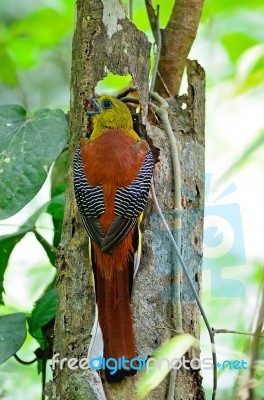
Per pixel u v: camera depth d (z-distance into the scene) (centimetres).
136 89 1138
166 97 1230
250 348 902
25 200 1062
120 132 1065
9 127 1120
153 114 1090
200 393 1019
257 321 902
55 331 1023
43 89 1827
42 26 1596
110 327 972
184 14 1240
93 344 970
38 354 1152
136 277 1010
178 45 1241
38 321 1132
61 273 1031
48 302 1141
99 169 1012
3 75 1680
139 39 1084
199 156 1089
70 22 1588
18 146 1094
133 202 1002
